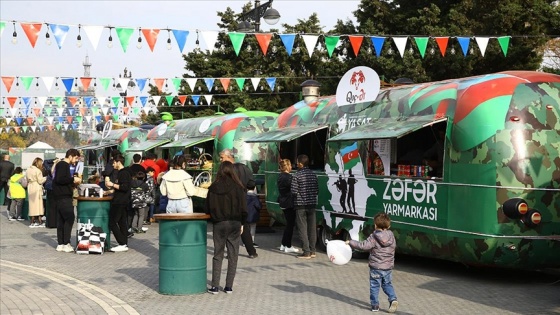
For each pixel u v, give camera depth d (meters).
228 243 8.87
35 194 18.16
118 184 13.01
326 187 12.60
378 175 11.10
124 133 25.16
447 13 22.69
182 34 11.90
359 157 11.63
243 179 12.34
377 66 23.33
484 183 9.03
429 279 9.88
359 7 24.81
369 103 11.63
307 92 14.38
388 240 7.58
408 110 10.60
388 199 10.85
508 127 9.01
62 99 23.02
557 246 9.12
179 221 8.78
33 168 18.27
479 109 9.21
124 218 13.16
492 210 8.95
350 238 11.79
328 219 12.54
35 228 17.70
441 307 7.86
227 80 17.78
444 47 12.57
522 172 8.90
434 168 10.16
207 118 19.59
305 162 12.12
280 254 12.68
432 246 9.93
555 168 9.08
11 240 15.12
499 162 8.93
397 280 9.80
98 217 12.94
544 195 9.00
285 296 8.66
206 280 9.10
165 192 11.10
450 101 9.78
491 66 22.05
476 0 22.25
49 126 30.17
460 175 9.37
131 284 9.66
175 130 21.36
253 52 31.58
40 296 8.78
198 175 18.67
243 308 7.95
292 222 12.89
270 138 13.42
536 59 22.25
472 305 7.96
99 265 11.47
